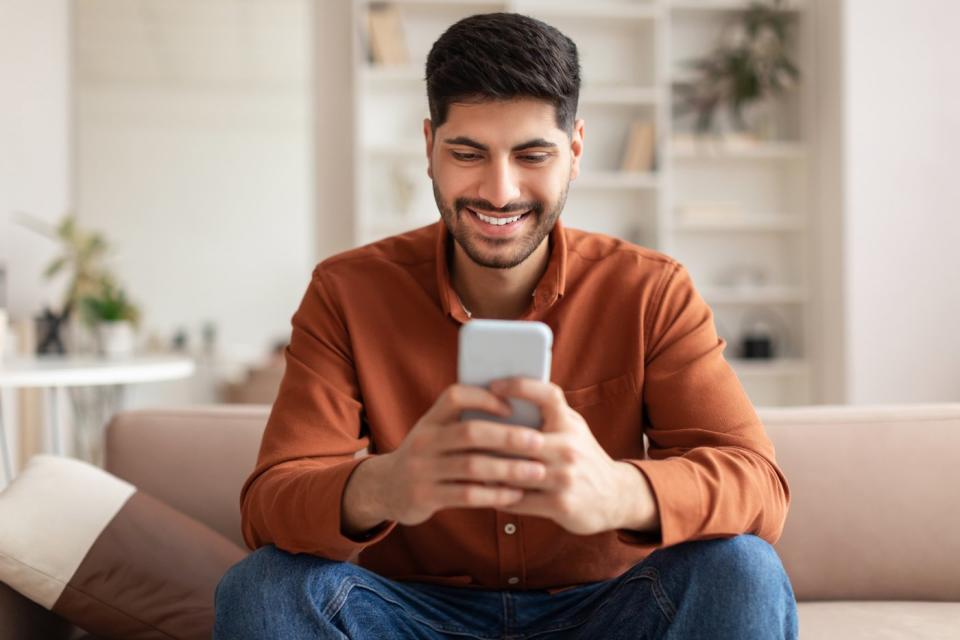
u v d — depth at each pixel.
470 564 1.14
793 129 4.27
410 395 1.15
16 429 3.30
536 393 0.82
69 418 3.86
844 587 1.40
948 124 3.92
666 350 1.14
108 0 7.04
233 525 1.48
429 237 1.24
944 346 3.91
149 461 1.51
